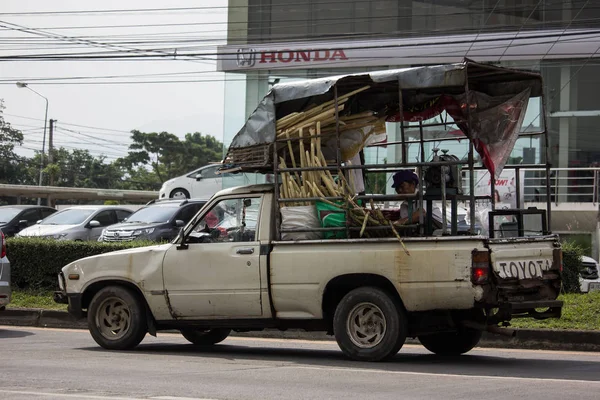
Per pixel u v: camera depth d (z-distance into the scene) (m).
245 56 34.56
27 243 17.09
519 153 32.66
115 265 10.80
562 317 12.45
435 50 32.81
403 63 33.22
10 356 10.06
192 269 10.25
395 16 33.81
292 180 9.96
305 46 34.06
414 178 10.15
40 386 7.48
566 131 32.47
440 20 33.50
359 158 11.36
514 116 10.73
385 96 10.67
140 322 10.68
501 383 7.71
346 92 10.08
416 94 10.59
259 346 11.87
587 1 32.19
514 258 9.04
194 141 79.06
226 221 10.29
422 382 7.78
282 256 9.70
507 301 9.00
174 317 10.44
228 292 10.01
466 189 23.50
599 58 31.97
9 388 7.36
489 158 10.67
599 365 9.52
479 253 8.84
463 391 7.21
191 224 10.41
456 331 10.21
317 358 9.96
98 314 10.91
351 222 9.60
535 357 10.50
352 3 34.22
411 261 9.05
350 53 33.59
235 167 10.63
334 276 9.38
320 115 9.99
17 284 17.19
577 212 27.97
